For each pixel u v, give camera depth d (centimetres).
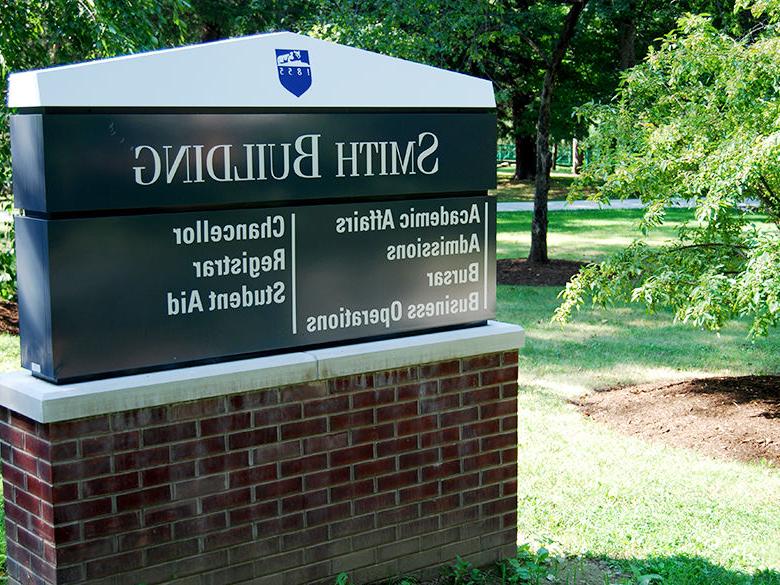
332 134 505
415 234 537
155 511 459
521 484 769
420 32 1512
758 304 840
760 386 1050
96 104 435
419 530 541
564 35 1792
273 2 2069
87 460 439
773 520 716
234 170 477
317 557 509
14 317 1329
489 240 565
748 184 922
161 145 455
